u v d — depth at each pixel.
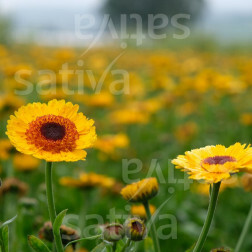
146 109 1.88
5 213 0.96
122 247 0.59
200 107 2.29
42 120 0.57
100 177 0.97
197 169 0.56
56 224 0.55
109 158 1.50
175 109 2.25
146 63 3.27
